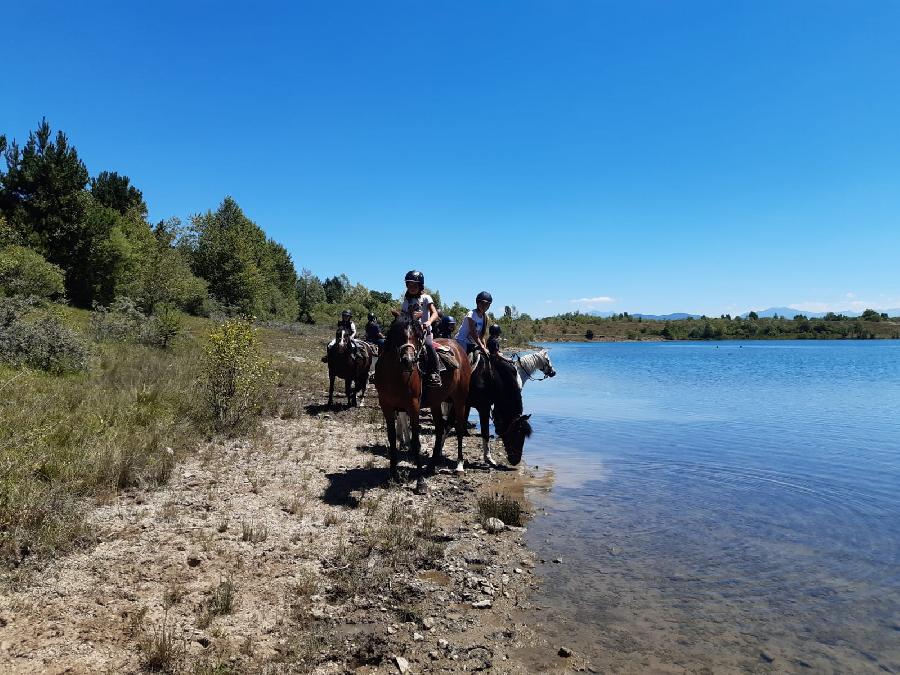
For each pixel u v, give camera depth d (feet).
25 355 42.68
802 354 254.47
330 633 13.50
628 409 59.00
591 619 14.71
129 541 17.07
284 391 52.90
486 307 30.71
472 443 37.93
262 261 234.58
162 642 11.87
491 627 14.23
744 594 16.17
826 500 25.26
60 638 12.01
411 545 18.92
